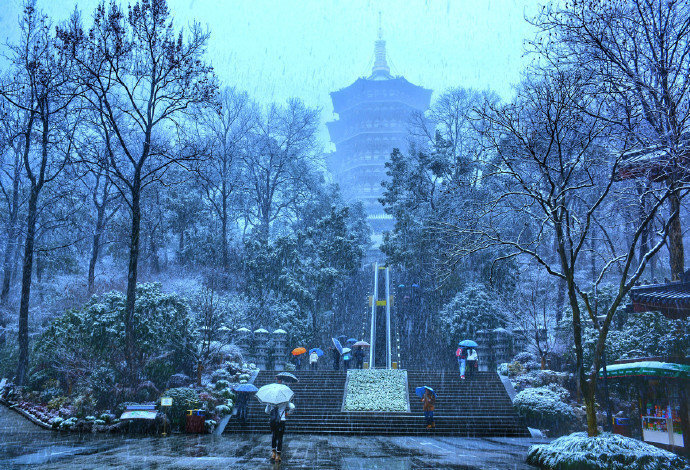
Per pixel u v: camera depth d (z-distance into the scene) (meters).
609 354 19.39
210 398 19.25
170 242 47.53
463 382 22.39
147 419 17.11
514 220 24.41
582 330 21.88
